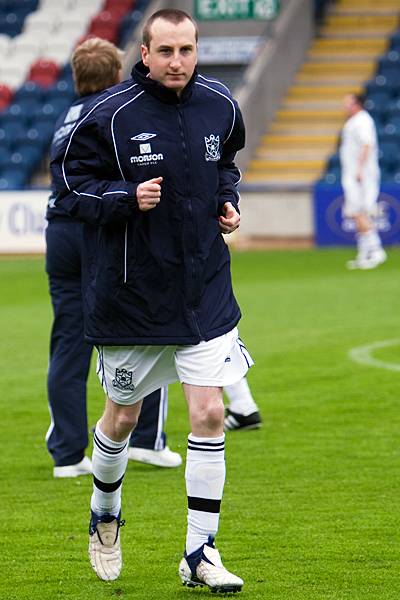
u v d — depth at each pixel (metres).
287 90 55.88
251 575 10.57
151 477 14.45
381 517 12.35
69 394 14.51
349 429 16.77
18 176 52.22
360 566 10.77
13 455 15.79
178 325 10.07
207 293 10.19
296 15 56.72
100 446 10.48
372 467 14.55
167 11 10.02
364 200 40.16
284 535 11.78
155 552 11.38
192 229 10.06
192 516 10.07
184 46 9.90
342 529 11.94
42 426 17.61
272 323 27.67
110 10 59.88
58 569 10.91
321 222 47.91
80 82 13.89
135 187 9.80
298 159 52.75
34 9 61.34
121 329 10.15
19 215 48.53
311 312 29.39
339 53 56.88
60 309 14.41
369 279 36.47
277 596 9.98
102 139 10.08
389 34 57.41
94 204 9.96
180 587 10.34
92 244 10.32
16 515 12.79
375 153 40.19
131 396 10.44
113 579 10.49
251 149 53.16
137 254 10.02
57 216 14.08
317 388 19.84
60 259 14.17
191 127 10.11
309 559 11.00
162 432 14.93
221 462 10.07
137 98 10.10
